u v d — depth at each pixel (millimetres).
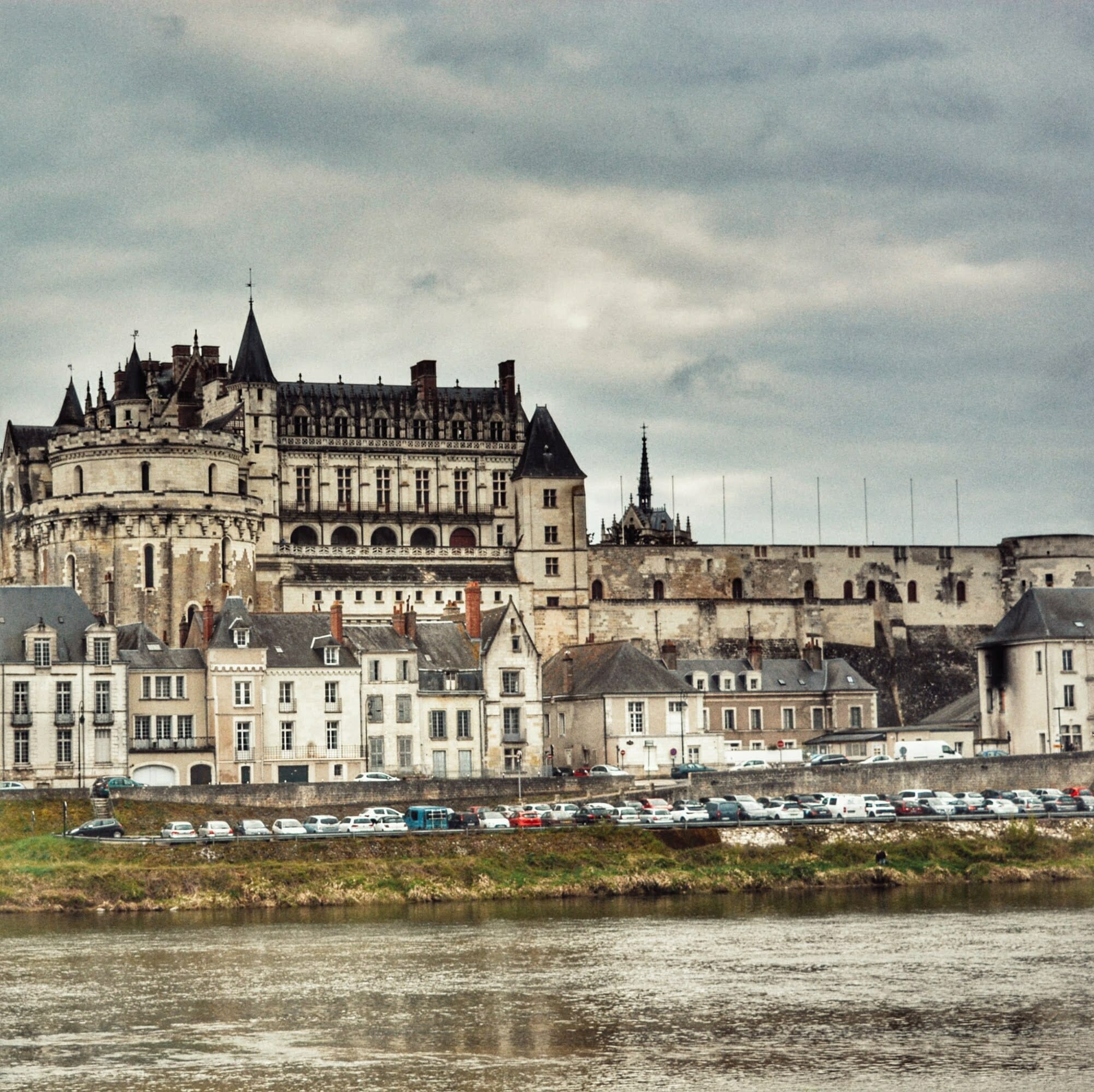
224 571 194625
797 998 94125
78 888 123312
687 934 113062
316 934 113375
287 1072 81312
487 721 166875
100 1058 83625
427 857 131250
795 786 152125
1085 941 109688
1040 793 152000
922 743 175625
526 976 99750
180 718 156500
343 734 160625
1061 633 178375
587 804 143500
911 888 133875
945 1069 81188
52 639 151375
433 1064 82375
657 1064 82250
